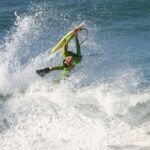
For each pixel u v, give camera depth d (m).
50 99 50.38
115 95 52.66
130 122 47.34
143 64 66.25
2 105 49.41
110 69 63.88
